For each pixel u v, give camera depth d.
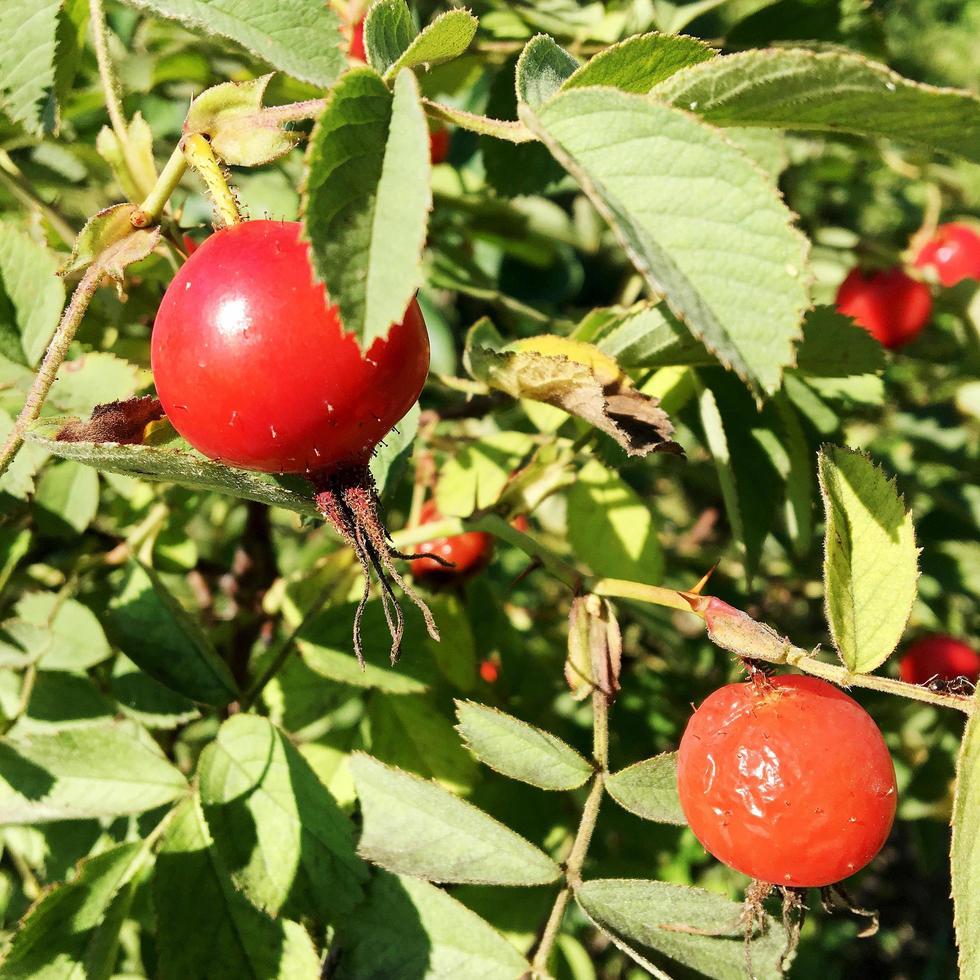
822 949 0.34
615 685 0.13
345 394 0.10
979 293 0.24
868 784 0.12
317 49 0.11
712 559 0.27
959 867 0.11
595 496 0.18
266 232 0.10
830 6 0.19
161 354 0.10
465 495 0.19
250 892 0.13
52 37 0.15
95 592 0.19
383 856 0.13
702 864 0.25
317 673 0.17
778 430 0.17
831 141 0.24
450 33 0.10
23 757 0.14
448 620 0.19
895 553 0.12
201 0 0.11
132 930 0.18
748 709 0.12
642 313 0.15
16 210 0.21
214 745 0.14
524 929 0.16
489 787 0.17
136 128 0.13
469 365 0.14
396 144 0.09
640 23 0.20
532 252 0.26
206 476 0.10
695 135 0.09
